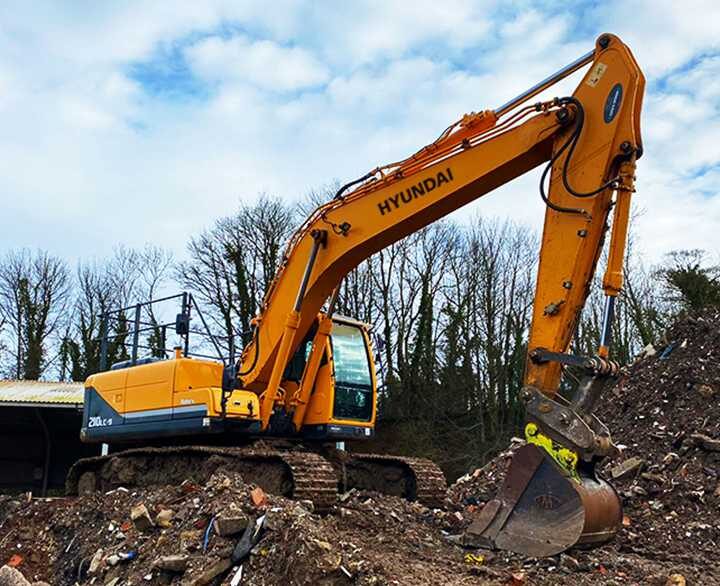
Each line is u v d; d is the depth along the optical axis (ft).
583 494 20.93
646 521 31.50
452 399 91.66
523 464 21.98
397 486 32.07
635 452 37.45
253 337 31.24
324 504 26.94
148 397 32.96
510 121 24.04
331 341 32.58
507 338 93.50
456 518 28.45
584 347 83.71
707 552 28.19
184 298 33.60
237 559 20.80
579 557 22.49
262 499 23.11
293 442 32.01
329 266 28.32
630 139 21.58
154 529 25.30
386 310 97.14
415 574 19.54
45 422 73.61
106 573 23.84
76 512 30.27
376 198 27.07
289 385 32.55
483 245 97.04
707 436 36.14
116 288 118.52
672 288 84.79
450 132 25.30
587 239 22.06
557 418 21.42
